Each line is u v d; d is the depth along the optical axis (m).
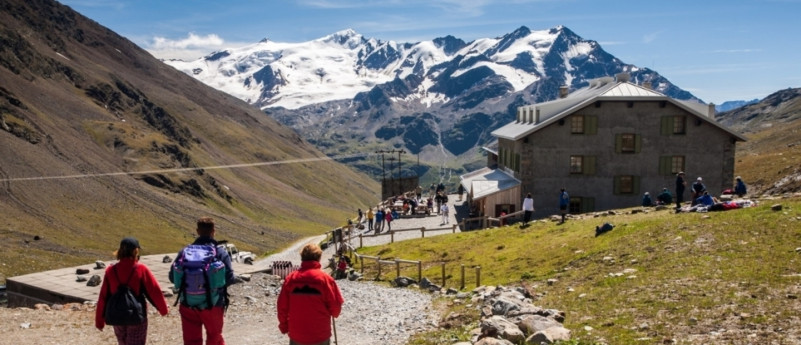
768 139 188.62
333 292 9.91
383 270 36.44
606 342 12.60
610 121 54.94
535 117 59.78
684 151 55.22
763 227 22.23
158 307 10.57
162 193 175.00
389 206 68.62
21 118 169.88
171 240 136.75
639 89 56.34
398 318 19.88
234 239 145.75
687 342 12.03
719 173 55.34
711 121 54.38
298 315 9.77
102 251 113.88
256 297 24.41
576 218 38.47
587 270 22.97
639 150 55.06
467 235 41.25
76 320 18.09
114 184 160.25
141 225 141.25
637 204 55.50
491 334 13.27
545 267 27.16
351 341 16.22
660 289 16.77
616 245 26.03
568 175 55.44
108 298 10.25
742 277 16.62
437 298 24.31
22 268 90.19
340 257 39.03
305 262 10.09
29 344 14.82
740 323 12.91
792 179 86.50
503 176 63.69
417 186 96.62
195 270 10.62
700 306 14.52
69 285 25.47
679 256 20.88
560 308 16.98
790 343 11.36
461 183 72.44
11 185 129.88
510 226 41.31
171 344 15.48
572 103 58.16
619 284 18.64
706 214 27.47
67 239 115.06
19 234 107.75
